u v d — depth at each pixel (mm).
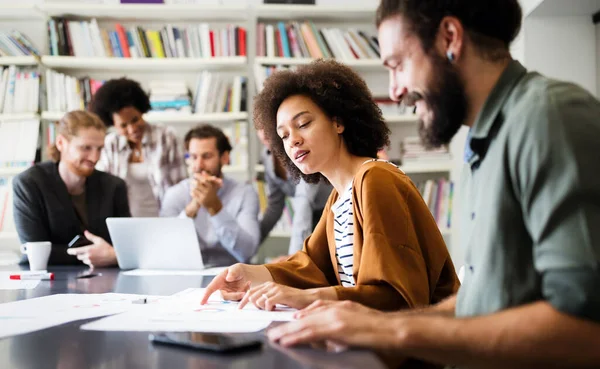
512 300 753
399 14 827
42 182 2518
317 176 1671
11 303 1184
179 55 3707
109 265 2242
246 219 2713
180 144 3398
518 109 751
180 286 1538
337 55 3768
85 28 3711
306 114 1404
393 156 3941
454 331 678
